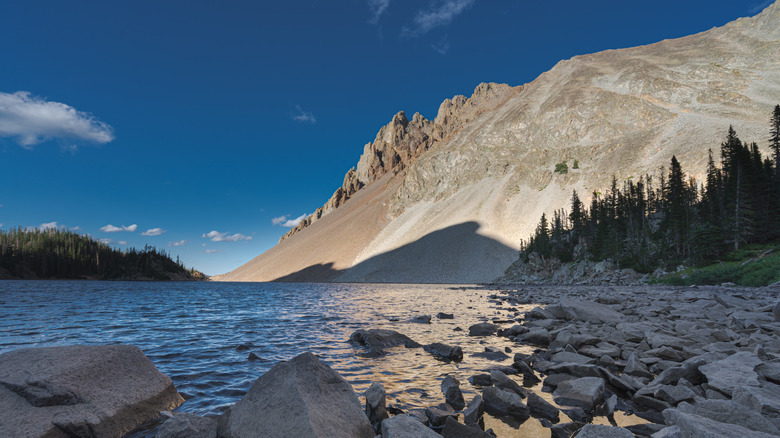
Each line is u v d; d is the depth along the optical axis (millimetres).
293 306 37500
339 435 5188
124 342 15258
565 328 16078
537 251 136875
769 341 10930
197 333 18109
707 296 31141
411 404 7746
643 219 93312
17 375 6266
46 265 170250
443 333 18203
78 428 5648
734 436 4691
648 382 8961
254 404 5820
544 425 6707
